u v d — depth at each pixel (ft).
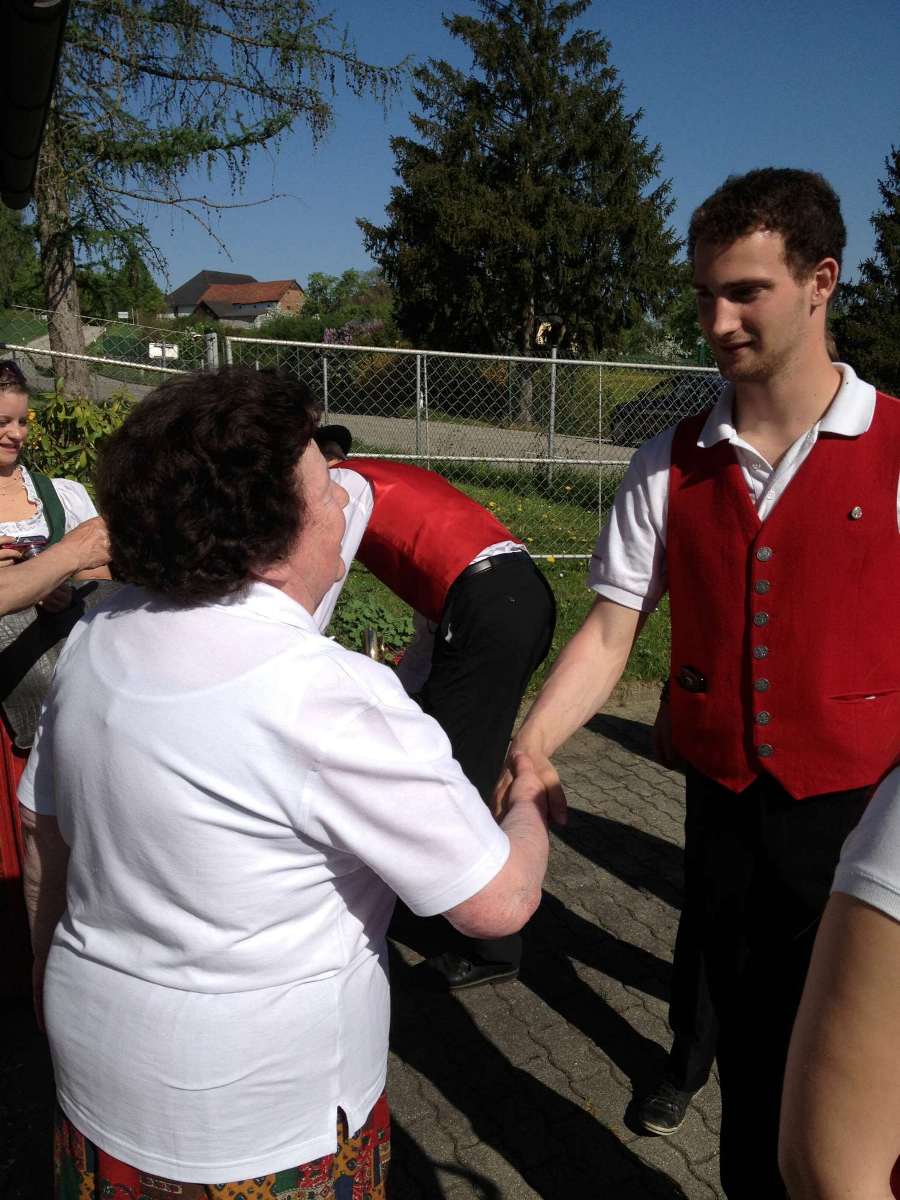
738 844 5.95
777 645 5.60
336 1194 4.06
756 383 5.51
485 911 3.78
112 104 28.99
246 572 3.75
